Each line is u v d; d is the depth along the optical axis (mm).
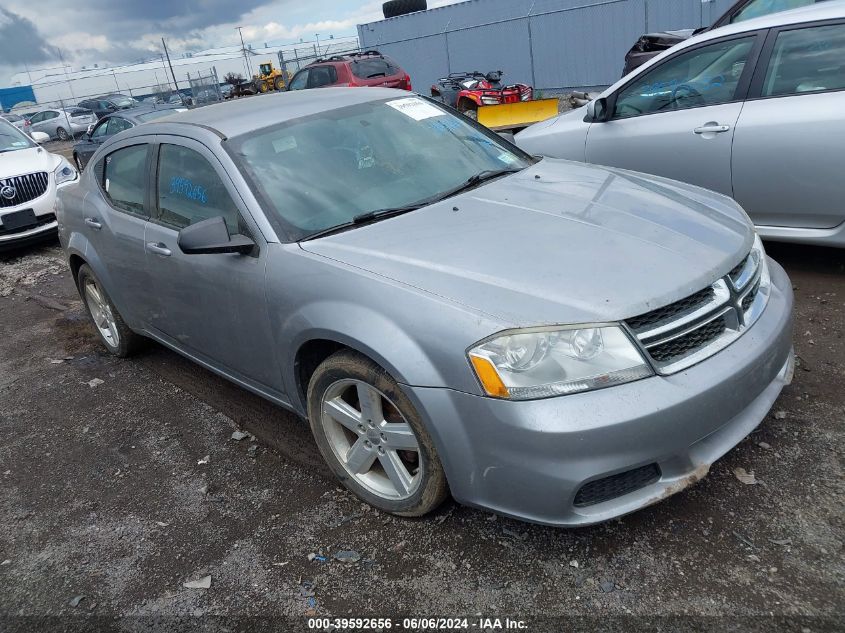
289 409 3234
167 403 4172
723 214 2932
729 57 4613
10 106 48500
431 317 2334
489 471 2291
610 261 2434
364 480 2865
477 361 2221
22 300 6855
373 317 2475
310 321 2684
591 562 2428
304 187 3123
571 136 5465
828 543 2363
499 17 20359
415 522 2764
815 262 4762
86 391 4516
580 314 2205
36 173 8703
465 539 2627
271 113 3539
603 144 5238
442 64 22078
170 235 3520
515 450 2201
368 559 2613
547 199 3027
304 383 3023
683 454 2277
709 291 2430
